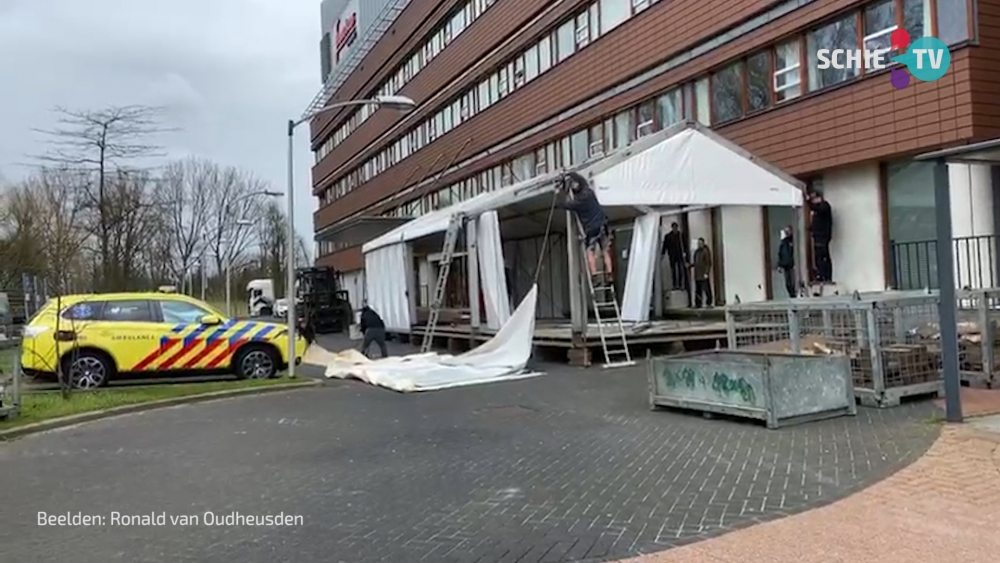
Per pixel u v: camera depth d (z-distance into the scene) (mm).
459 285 26062
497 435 8805
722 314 18344
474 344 19734
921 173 14906
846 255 16469
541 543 5188
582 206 14516
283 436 9344
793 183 16094
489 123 34094
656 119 22141
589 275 15250
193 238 60969
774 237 18609
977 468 6355
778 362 8328
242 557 5156
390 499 6383
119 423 10789
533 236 26422
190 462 8086
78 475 7637
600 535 5285
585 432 8703
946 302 8055
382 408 11320
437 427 9508
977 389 9898
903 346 9414
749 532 5191
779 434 7980
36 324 14102
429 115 41969
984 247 13711
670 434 8320
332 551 5215
